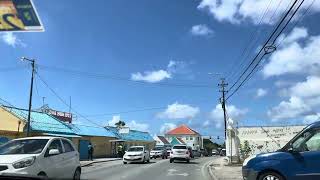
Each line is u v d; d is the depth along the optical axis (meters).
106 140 62.19
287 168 13.34
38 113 45.66
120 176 23.16
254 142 44.28
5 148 13.30
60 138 14.63
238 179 21.75
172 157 43.16
